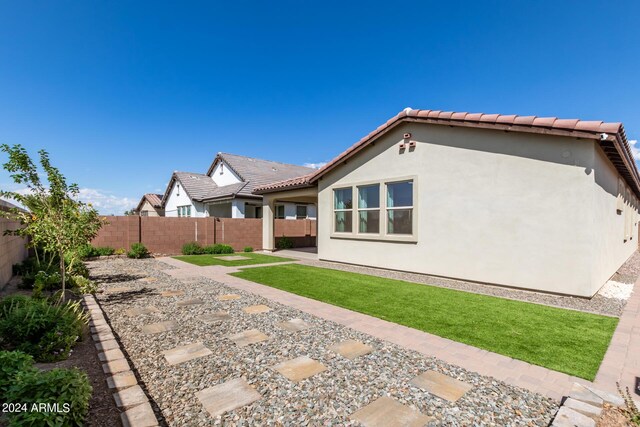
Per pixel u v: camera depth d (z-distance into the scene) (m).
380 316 5.79
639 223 19.36
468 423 2.77
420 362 3.96
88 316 5.38
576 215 7.14
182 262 13.06
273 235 17.50
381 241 10.92
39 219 6.25
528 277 7.75
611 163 8.86
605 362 4.00
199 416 2.82
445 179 9.21
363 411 2.93
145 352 4.21
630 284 8.76
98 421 2.66
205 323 5.38
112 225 14.73
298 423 2.74
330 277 9.55
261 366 3.81
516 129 7.70
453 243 9.05
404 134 10.15
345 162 12.11
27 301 4.75
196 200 24.00
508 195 8.06
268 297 7.17
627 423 2.72
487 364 3.93
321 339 4.68
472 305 6.55
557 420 2.72
